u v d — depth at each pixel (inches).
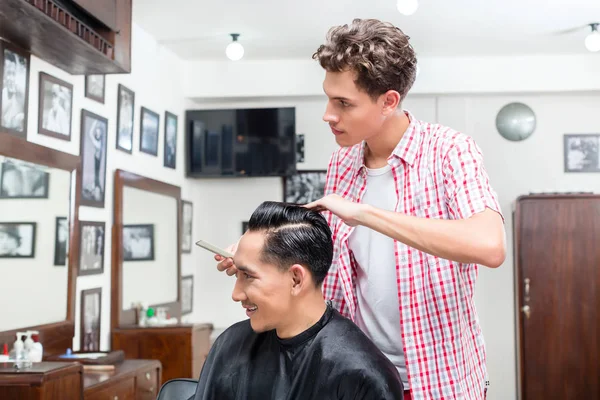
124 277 202.7
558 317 247.8
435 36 233.3
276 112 261.3
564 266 248.8
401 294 63.3
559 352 246.7
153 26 220.4
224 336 62.6
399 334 66.1
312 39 235.5
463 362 63.1
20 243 148.6
